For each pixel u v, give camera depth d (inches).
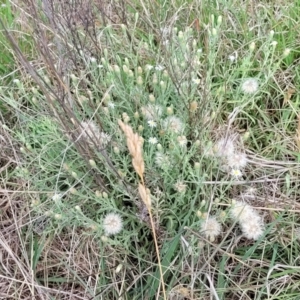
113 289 11.8
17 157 13.3
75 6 13.3
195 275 11.2
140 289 11.7
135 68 13.2
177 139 11.7
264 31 15.2
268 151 13.4
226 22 15.5
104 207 12.2
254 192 12.6
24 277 12.0
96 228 11.5
